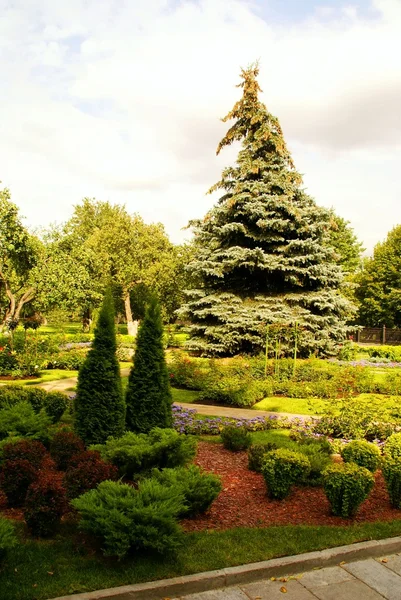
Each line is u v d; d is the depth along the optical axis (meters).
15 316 19.45
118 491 3.96
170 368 13.11
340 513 4.64
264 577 3.56
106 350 6.18
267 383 11.86
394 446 5.19
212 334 17.80
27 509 3.92
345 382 11.88
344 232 39.94
